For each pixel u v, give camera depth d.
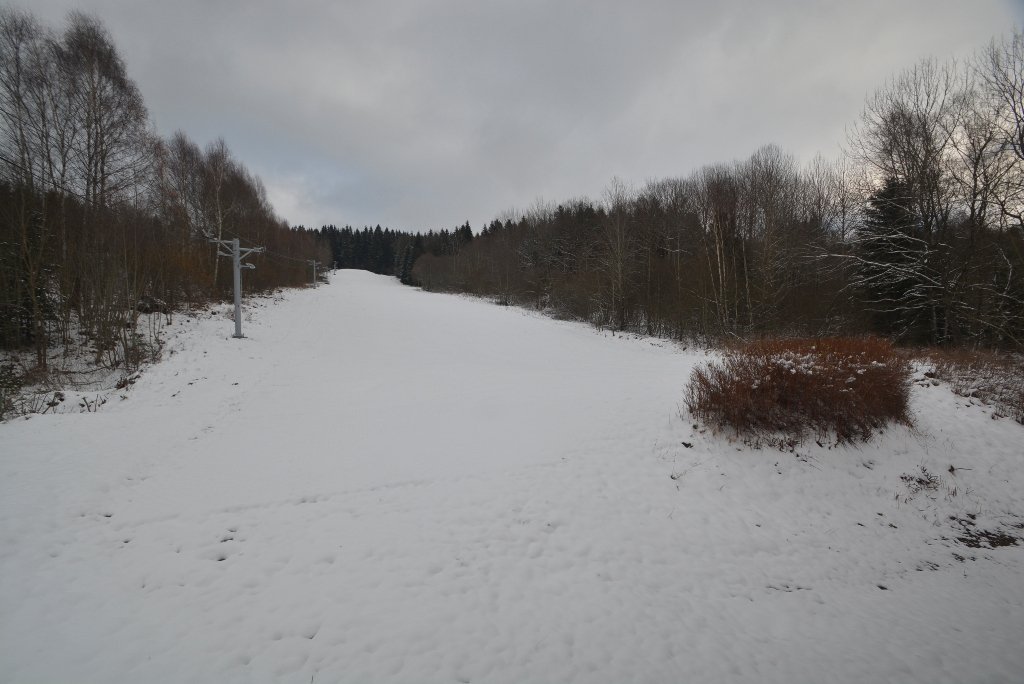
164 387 11.70
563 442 8.37
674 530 6.09
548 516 6.13
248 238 32.34
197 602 4.30
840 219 28.64
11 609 4.09
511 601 4.57
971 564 5.88
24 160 14.02
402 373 15.08
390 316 30.33
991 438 8.60
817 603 5.03
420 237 102.81
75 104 17.22
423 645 3.91
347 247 119.25
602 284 32.19
